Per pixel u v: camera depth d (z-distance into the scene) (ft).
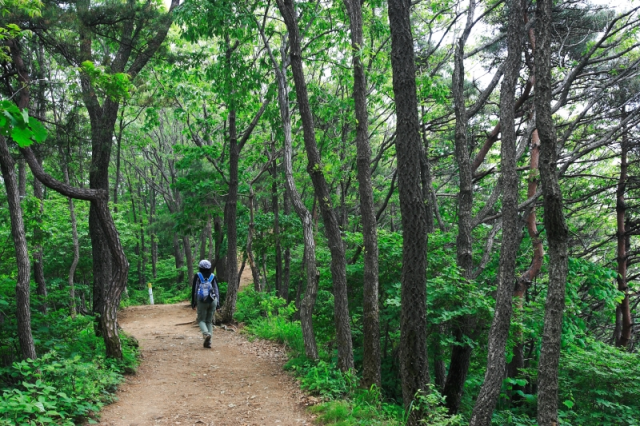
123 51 32.04
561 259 14.23
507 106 18.43
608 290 33.76
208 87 50.57
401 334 18.53
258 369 27.94
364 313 24.57
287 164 28.84
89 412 18.88
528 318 28.02
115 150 91.56
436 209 36.76
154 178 109.60
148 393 22.88
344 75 33.96
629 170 49.42
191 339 38.45
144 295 91.50
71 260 61.11
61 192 25.44
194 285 35.01
